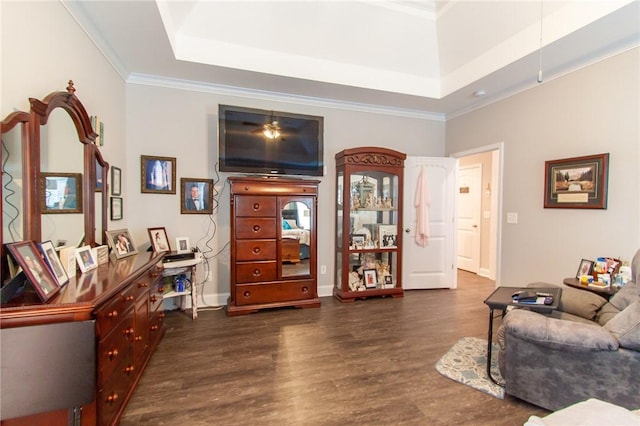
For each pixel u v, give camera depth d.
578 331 1.59
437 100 3.93
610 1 2.11
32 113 1.49
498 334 1.99
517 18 2.68
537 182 3.26
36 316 1.20
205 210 3.46
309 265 3.50
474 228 5.48
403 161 4.02
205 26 2.82
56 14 1.82
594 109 2.72
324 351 2.47
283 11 2.85
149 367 2.20
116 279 1.61
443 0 2.94
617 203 2.57
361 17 3.03
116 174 2.85
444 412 1.76
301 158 3.59
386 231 4.06
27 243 1.37
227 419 1.69
